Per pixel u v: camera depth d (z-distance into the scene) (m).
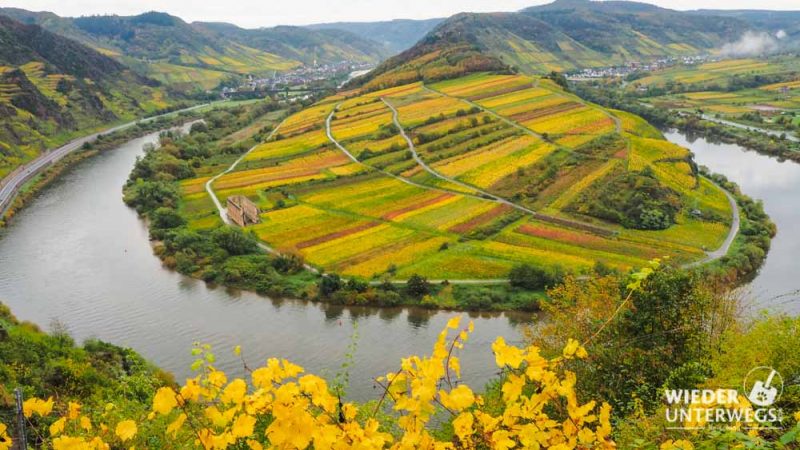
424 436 4.84
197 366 4.69
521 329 49.00
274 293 57.66
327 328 50.34
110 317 52.78
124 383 18.16
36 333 40.62
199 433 4.53
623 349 16.86
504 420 4.95
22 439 8.03
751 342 13.04
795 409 9.62
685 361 16.64
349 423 4.63
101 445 5.23
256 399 4.51
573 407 4.89
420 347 46.50
